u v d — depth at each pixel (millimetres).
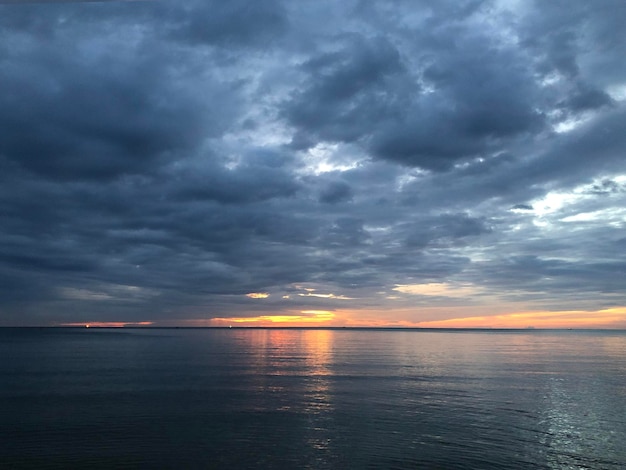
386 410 30594
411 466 20047
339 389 39250
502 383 43250
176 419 27750
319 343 130375
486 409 31219
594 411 31000
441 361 66938
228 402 33156
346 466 19906
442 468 19875
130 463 20000
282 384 42125
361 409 30891
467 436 24547
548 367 58281
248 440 23484
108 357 73438
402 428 25969
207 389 39062
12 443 22656
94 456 20844
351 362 65312
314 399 34438
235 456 21016
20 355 76438
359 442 23266
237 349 98375
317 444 22859
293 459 20703
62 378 46000
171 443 22828
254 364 61969
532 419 28531
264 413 29562
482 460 20969
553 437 24656
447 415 29266
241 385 41469
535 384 42812
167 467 19578
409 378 46562
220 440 23406
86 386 40438
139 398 34625
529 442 23734
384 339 165625
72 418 27859
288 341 145875
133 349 95938
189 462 20188
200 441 23203
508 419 28422
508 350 95188
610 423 27750
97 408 30828
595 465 20672
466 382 43781
